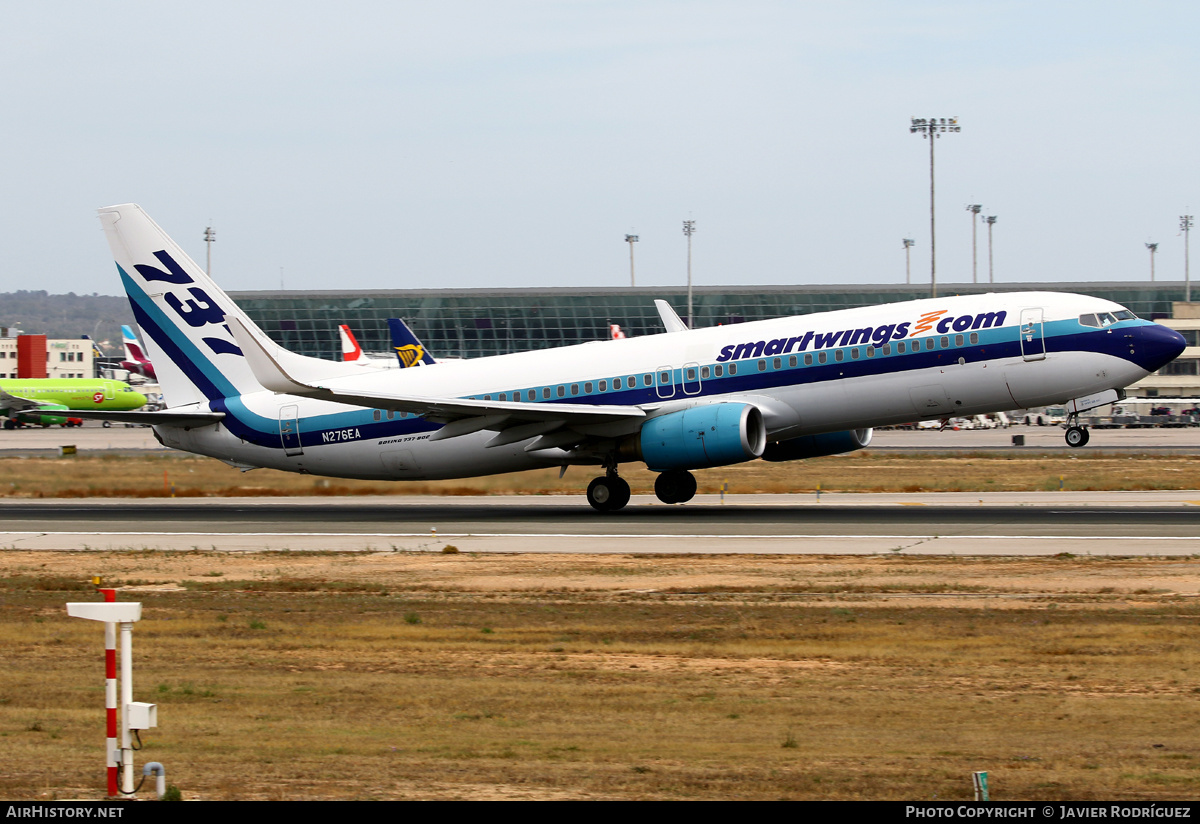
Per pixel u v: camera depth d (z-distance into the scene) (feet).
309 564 337.11
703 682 184.03
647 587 284.41
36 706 172.24
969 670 189.06
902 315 431.02
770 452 485.97
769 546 351.46
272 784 128.67
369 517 476.54
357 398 429.38
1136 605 244.22
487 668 196.85
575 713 164.45
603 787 126.82
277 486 635.66
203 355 510.17
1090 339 408.67
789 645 211.61
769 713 163.22
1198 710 161.07
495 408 433.89
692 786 127.03
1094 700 167.73
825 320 440.45
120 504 565.12
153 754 142.82
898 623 231.09
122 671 125.70
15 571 333.21
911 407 427.33
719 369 442.50
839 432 474.90
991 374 416.26
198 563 343.26
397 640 222.69
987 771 132.67
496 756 140.56
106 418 493.36
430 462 485.15
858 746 144.56
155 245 504.84
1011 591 265.34
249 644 220.23
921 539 358.43
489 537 391.45
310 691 180.14
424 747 145.38
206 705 171.42
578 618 244.83
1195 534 357.41
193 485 652.89
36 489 643.86
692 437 424.87
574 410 433.48
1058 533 366.02
